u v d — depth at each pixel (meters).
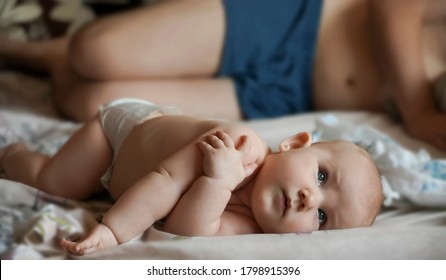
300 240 1.00
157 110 1.24
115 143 1.21
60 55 1.92
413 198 1.27
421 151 1.46
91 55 1.64
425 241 1.04
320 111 1.97
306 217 1.05
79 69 1.67
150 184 1.00
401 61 1.83
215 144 1.01
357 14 1.92
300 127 1.66
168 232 1.02
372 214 1.11
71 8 2.15
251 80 1.88
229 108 1.85
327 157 1.10
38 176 1.23
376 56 1.90
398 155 1.37
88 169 1.22
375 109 1.96
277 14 1.85
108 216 0.99
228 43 1.80
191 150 1.02
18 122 1.62
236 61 1.84
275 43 1.87
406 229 1.08
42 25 2.09
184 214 1.00
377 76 1.91
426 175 1.29
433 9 1.88
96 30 1.66
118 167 1.19
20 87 1.93
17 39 2.03
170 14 1.72
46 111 1.81
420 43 1.87
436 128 1.71
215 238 0.99
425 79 1.84
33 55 1.96
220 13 1.77
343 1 1.92
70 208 1.16
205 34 1.76
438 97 1.81
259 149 1.09
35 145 1.45
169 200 1.00
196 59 1.79
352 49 1.92
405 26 1.85
